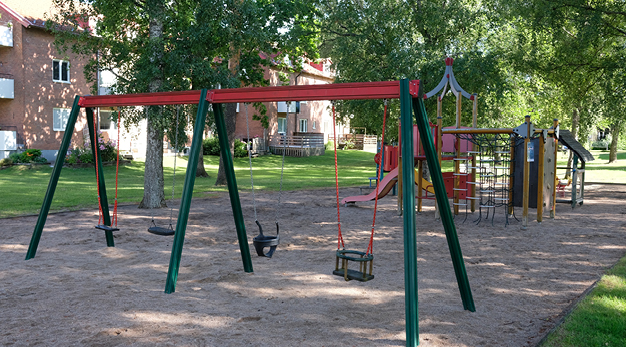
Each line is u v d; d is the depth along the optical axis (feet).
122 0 40.83
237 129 134.10
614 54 58.59
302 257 26.13
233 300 18.40
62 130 94.84
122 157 98.99
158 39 39.73
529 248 28.73
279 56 84.43
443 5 68.69
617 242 30.45
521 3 58.23
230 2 41.42
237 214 22.74
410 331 14.02
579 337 14.23
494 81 62.28
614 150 128.88
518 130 36.04
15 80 88.12
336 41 79.46
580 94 66.44
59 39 42.57
